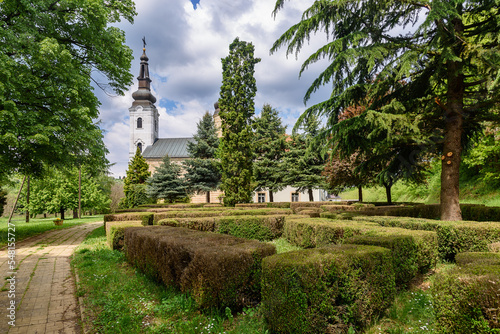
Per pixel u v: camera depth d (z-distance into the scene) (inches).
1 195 1214.9
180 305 135.7
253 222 362.6
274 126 1167.6
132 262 235.9
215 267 126.3
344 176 608.7
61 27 464.8
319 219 317.4
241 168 732.7
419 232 186.9
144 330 118.4
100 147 505.4
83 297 164.9
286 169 992.9
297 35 317.4
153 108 2309.3
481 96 295.3
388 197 645.9
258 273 136.9
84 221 961.5
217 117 1835.6
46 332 124.6
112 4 519.8
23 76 378.6
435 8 232.4
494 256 123.7
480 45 242.7
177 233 209.6
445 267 197.5
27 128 375.9
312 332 99.3
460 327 84.6
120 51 514.6
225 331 112.4
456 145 287.1
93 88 498.0
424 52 267.7
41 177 532.1
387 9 296.5
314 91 331.3
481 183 706.2
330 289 104.3
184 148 1984.5
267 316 109.6
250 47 759.7
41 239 456.4
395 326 114.7
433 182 848.9
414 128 268.1
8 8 388.2
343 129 293.1
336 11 309.9
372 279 119.3
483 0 262.4
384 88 325.1
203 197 1673.2
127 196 1434.5
